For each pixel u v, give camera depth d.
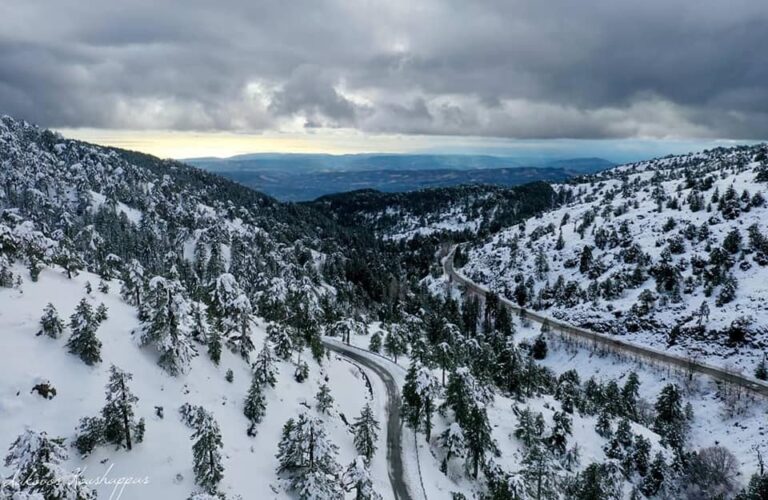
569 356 132.50
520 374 86.06
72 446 31.41
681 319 128.62
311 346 71.44
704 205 176.00
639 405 101.75
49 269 57.94
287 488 38.41
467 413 56.97
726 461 74.00
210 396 46.12
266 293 83.75
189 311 48.38
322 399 55.31
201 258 140.12
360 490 34.97
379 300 169.88
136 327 47.97
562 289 165.00
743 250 138.50
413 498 47.16
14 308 43.06
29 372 35.38
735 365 110.25
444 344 77.25
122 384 33.38
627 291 150.25
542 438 68.38
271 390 53.00
